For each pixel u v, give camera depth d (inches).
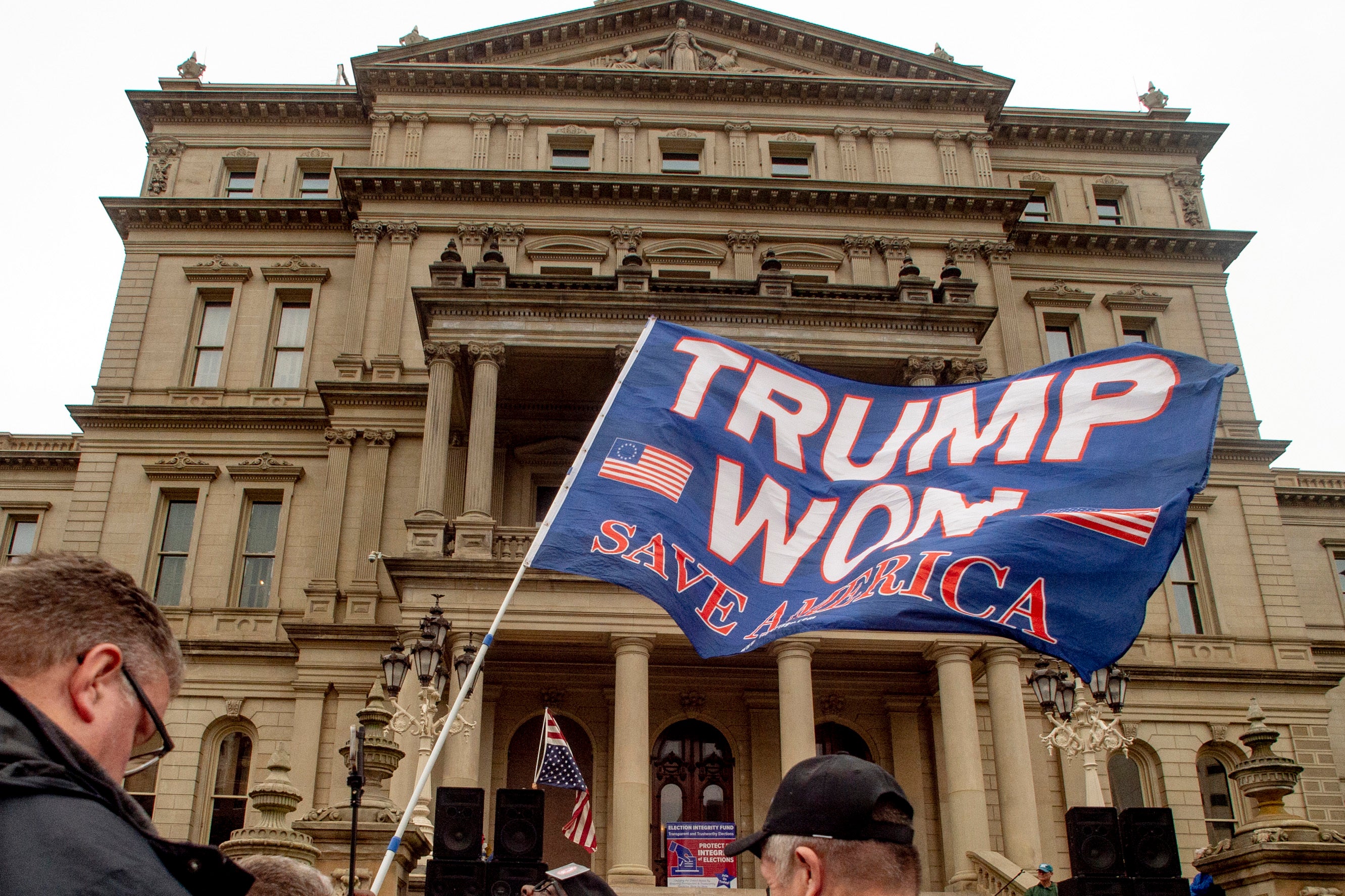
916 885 126.5
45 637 95.7
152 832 94.3
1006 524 399.9
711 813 1263.5
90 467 1433.3
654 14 1711.4
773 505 445.4
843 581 414.3
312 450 1441.9
